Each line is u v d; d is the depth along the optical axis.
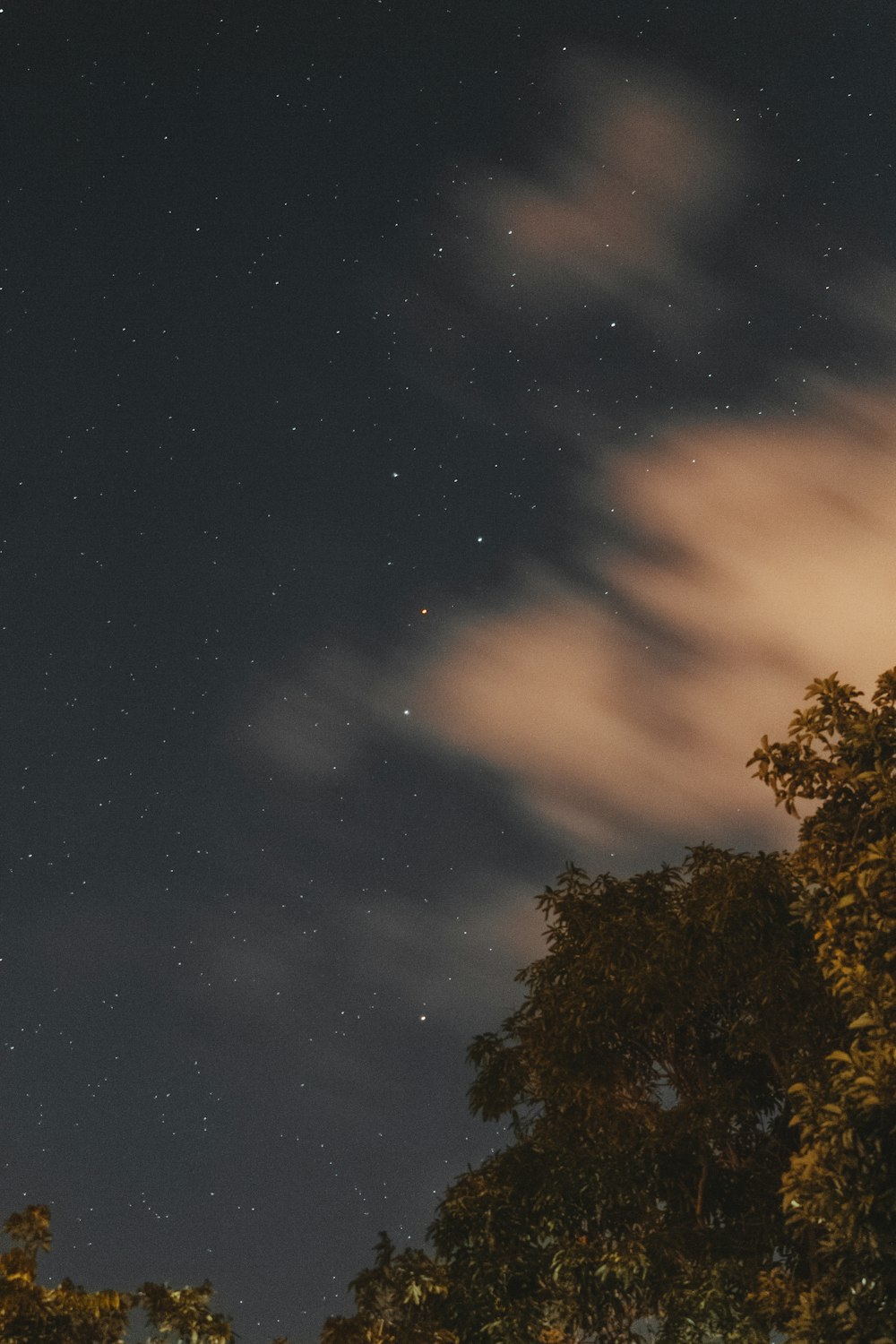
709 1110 12.39
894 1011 8.47
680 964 12.27
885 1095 8.15
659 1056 13.17
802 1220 10.07
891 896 8.80
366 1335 11.38
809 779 9.73
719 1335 11.08
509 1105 13.66
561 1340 12.25
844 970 8.74
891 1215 8.20
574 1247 12.05
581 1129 13.13
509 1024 13.80
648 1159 12.30
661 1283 11.97
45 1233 9.46
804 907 9.33
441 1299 12.12
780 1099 12.89
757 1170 12.66
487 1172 13.00
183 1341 9.62
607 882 13.77
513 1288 12.22
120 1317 9.60
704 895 12.56
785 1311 9.45
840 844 9.46
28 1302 9.10
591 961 12.95
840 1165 8.24
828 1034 11.98
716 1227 12.48
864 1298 8.53
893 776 9.32
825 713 9.73
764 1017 12.16
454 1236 12.64
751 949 11.95
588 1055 12.98
